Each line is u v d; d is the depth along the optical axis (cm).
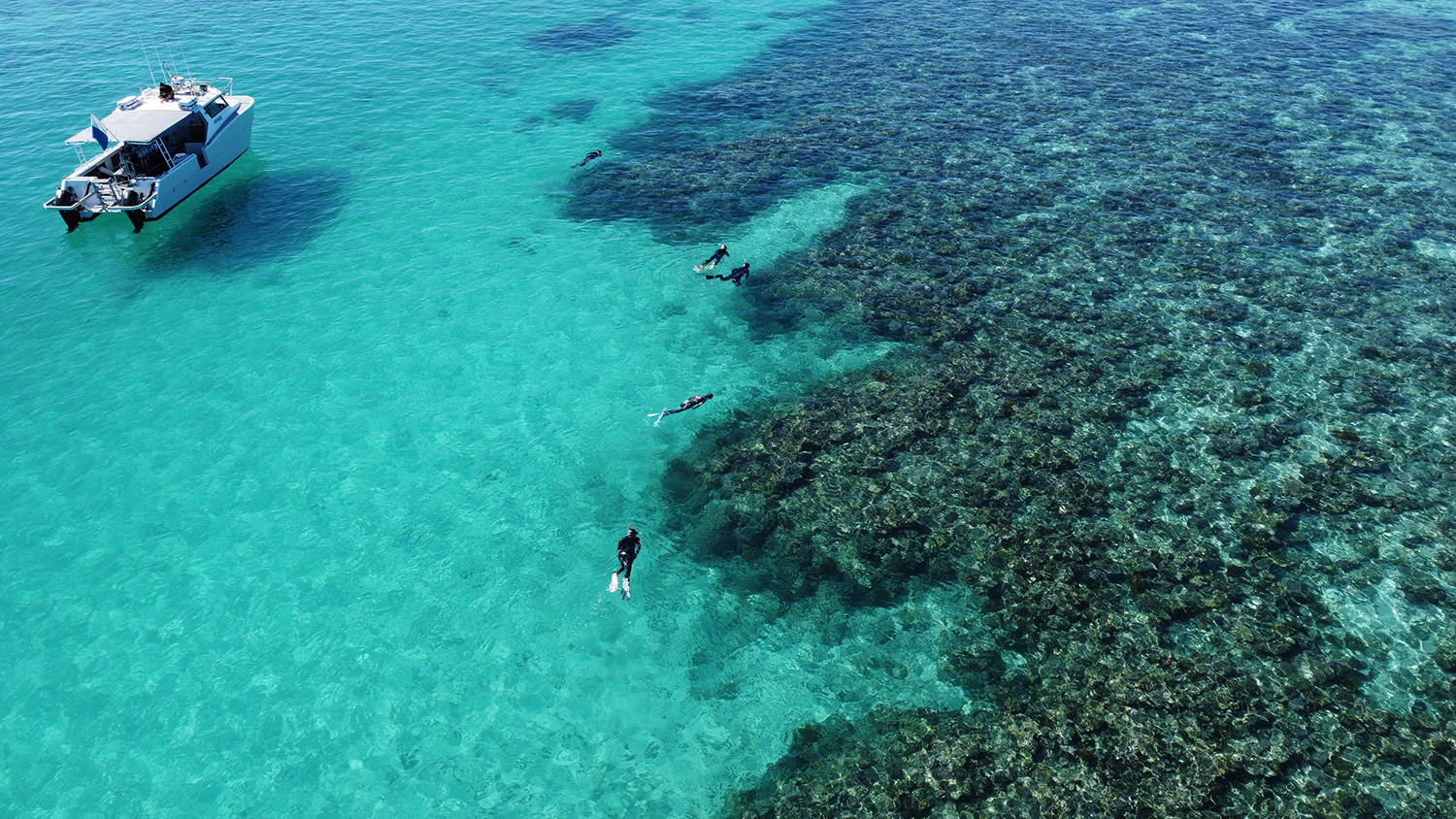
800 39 5172
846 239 3150
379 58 4819
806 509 2059
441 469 2203
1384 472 2098
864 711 1616
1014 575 1867
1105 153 3672
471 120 4134
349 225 3284
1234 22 5275
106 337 2662
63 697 1639
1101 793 1440
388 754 1552
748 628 1792
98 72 4422
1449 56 4678
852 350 2595
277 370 2533
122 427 2311
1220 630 1722
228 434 2295
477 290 2916
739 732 1591
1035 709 1591
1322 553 1889
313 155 3772
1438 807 1401
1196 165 3553
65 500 2084
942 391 2406
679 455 2247
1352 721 1538
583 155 3812
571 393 2466
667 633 1788
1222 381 2405
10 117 3922
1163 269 2906
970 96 4272
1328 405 2312
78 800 1470
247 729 1591
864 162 3678
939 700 1625
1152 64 4612
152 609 1819
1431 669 1631
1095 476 2111
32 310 2780
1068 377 2438
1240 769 1467
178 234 3200
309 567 1925
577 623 1808
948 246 3073
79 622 1786
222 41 4959
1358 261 2912
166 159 3291
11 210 3291
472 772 1523
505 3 5809
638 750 1562
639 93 4441
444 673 1700
